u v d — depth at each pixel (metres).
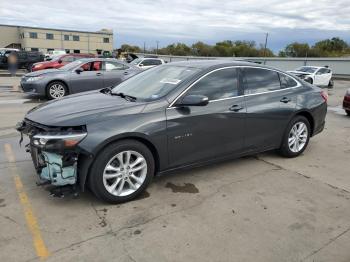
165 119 4.04
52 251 3.04
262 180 4.70
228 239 3.28
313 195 4.28
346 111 10.36
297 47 79.25
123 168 3.86
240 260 2.98
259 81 5.12
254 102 4.93
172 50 88.31
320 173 5.04
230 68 4.80
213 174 4.85
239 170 5.04
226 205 3.95
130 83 5.01
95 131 3.62
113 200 3.84
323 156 5.87
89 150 3.57
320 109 5.86
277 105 5.19
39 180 4.47
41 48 85.00
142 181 4.01
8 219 3.53
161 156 4.10
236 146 4.82
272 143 5.30
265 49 73.81
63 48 87.62
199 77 4.45
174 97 4.19
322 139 7.08
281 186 4.52
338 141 6.96
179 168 4.33
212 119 4.44
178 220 3.59
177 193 4.21
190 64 4.88
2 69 28.50
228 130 4.65
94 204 3.87
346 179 4.84
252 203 4.02
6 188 4.23
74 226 3.43
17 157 5.38
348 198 4.23
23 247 3.08
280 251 3.12
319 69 23.45
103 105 4.06
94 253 3.03
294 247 3.18
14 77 22.23
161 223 3.53
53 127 3.63
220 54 84.81
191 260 2.96
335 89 22.28
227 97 4.66
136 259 2.96
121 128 3.74
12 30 84.69
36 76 11.37
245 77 4.94
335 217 3.75
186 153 4.32
